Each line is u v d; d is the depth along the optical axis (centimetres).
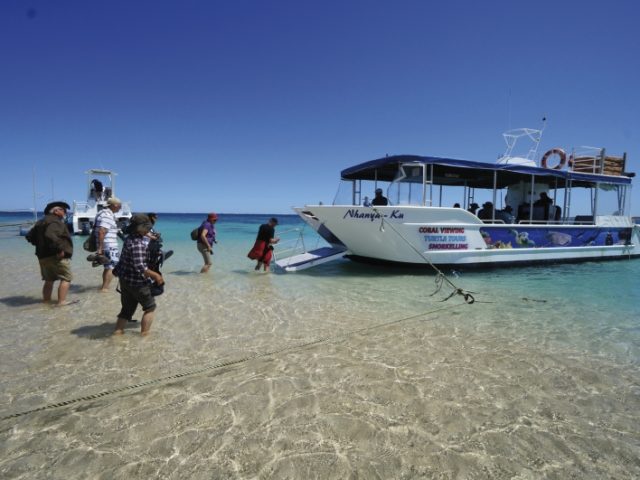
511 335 552
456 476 261
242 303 720
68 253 668
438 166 1034
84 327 553
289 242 2405
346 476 260
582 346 511
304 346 496
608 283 971
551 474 265
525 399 366
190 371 414
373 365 438
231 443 293
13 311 633
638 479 261
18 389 370
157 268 539
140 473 260
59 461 270
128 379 394
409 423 323
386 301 753
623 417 338
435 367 435
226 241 2433
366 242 1023
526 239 1166
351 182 1256
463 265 1079
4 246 1859
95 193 2611
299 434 306
